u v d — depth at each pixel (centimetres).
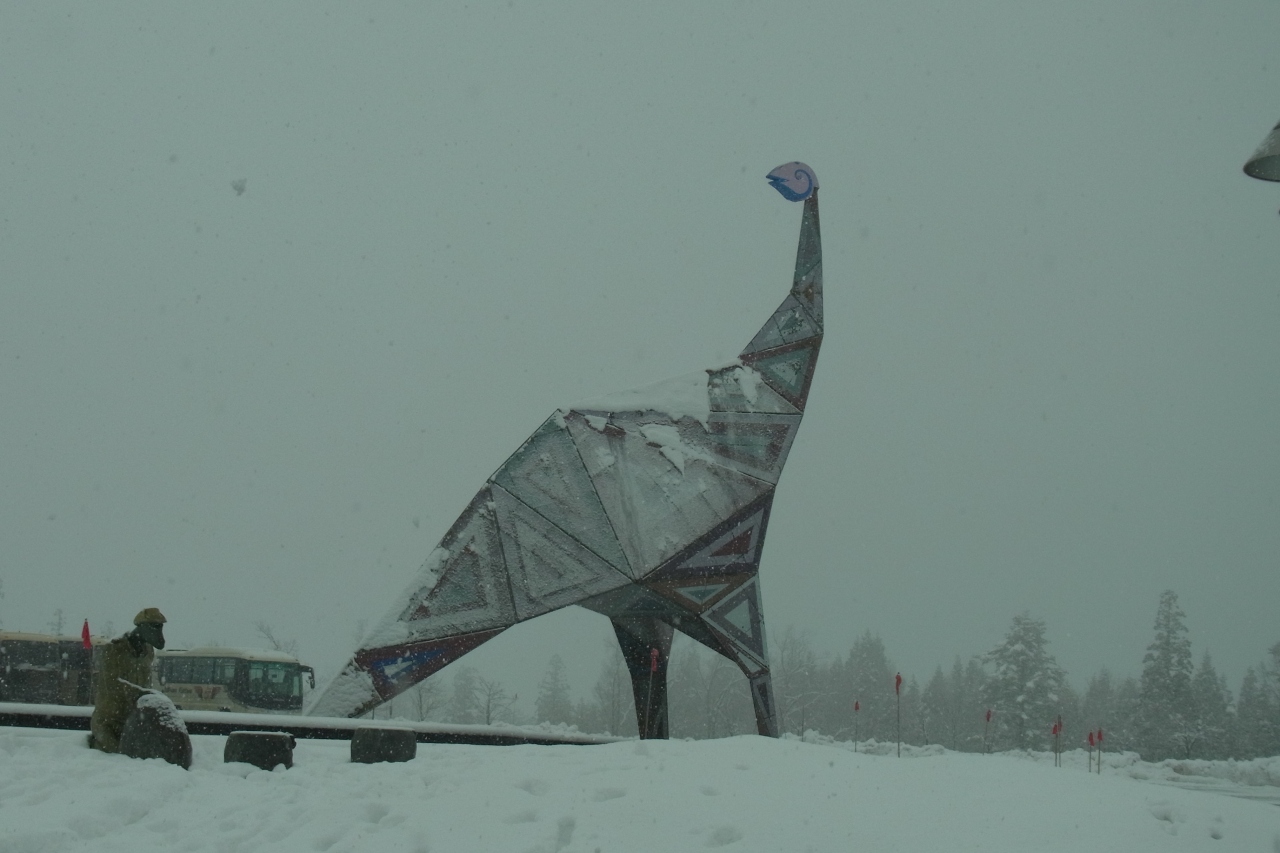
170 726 1130
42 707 1409
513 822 846
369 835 823
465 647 2338
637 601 2447
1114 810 877
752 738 1193
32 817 854
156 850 805
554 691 7400
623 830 827
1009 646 5253
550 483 2442
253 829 866
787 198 2747
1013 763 1075
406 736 1262
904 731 6769
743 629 2475
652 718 2609
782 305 2700
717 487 2498
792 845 793
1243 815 898
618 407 2517
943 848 787
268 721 1636
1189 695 5044
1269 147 727
